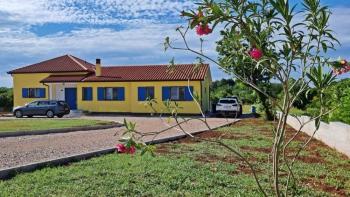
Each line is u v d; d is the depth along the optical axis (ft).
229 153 37.45
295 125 67.10
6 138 53.88
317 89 12.48
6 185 24.50
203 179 25.73
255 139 49.96
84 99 126.62
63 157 33.04
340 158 35.14
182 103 115.75
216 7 11.39
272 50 12.29
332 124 41.70
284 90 12.80
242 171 28.84
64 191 22.93
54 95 132.05
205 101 119.44
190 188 23.75
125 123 14.02
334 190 23.82
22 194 22.33
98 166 30.42
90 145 45.39
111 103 124.06
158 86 118.93
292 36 12.04
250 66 13.65
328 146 43.24
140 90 121.29
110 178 26.07
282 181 25.17
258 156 35.47
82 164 31.53
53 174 27.48
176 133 59.16
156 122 87.25
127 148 13.65
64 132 64.08
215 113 115.34
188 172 27.91
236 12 11.73
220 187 23.91
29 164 29.37
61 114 112.16
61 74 133.08
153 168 29.30
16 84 135.54
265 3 11.93
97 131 66.18
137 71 128.88
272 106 14.12
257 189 23.30
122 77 124.67
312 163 32.42
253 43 12.09
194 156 35.73
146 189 23.45
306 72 12.48
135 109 121.70
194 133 57.57
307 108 17.58
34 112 111.34
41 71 133.69
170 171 28.17
